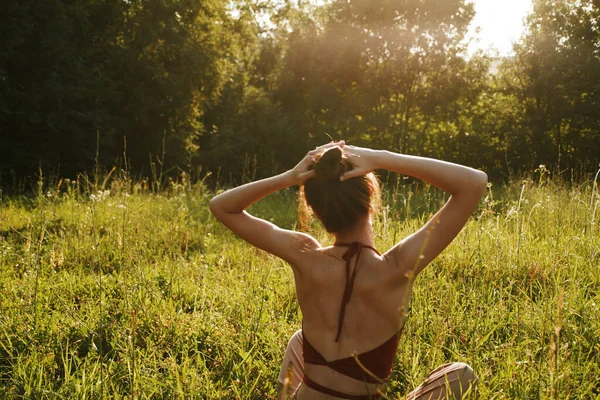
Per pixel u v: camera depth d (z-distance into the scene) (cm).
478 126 2439
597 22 2367
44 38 1669
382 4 2522
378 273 196
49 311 425
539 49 2344
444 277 458
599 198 571
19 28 1581
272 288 484
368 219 206
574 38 2373
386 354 199
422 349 339
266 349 353
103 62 2141
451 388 228
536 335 357
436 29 2494
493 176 2406
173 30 2233
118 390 296
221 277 529
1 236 652
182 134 2320
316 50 2705
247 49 3244
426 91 2586
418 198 1007
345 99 2733
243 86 2917
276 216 995
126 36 2175
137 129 2272
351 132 2581
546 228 628
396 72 2581
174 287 488
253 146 2547
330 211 201
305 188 208
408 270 194
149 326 385
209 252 686
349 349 197
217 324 395
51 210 795
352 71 2641
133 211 826
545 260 502
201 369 332
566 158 2258
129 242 614
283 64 2892
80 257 591
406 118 2591
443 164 196
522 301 410
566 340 341
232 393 307
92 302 430
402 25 2578
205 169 2439
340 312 198
